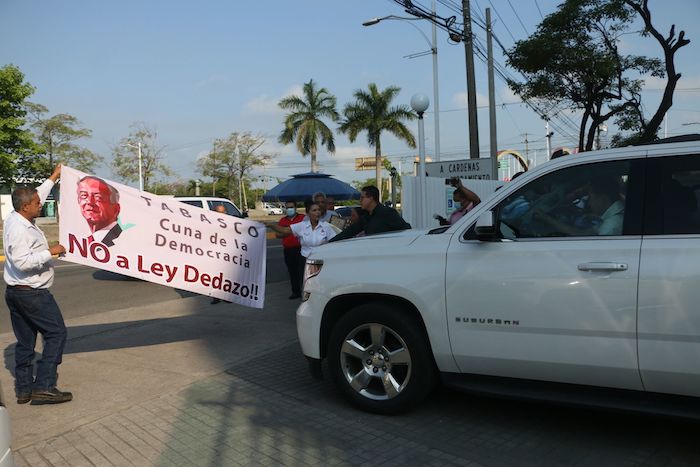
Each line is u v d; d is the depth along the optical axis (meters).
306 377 5.34
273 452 3.80
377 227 6.14
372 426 4.17
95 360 6.05
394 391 4.27
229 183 58.91
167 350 6.41
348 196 13.54
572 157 3.86
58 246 4.80
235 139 57.50
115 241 5.61
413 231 4.55
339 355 4.47
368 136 41.62
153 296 10.73
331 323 4.63
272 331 7.19
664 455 3.62
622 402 3.50
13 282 4.64
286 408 4.57
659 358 3.34
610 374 3.50
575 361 3.57
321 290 4.50
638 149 3.68
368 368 4.38
